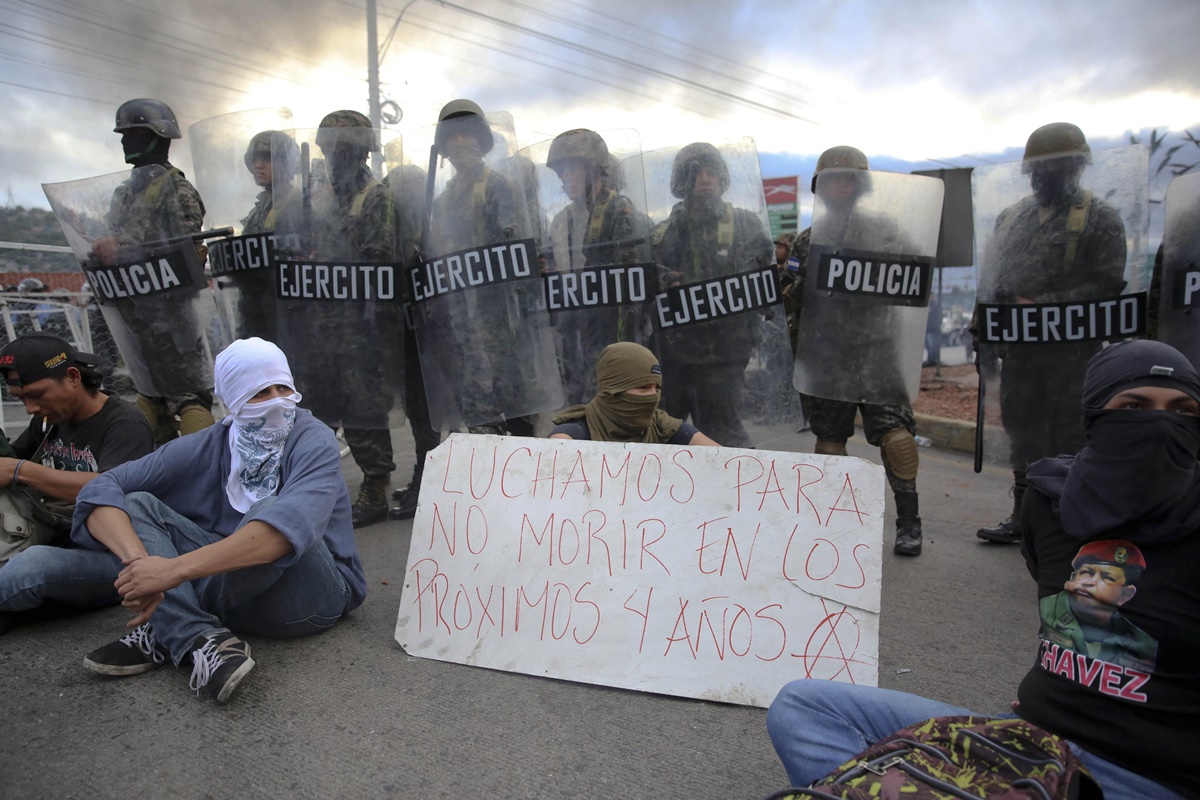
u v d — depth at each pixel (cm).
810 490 245
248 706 231
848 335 374
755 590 240
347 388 393
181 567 221
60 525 306
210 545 227
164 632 239
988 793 122
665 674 238
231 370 249
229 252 405
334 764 205
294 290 388
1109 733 138
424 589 269
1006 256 360
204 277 392
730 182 384
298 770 202
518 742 215
